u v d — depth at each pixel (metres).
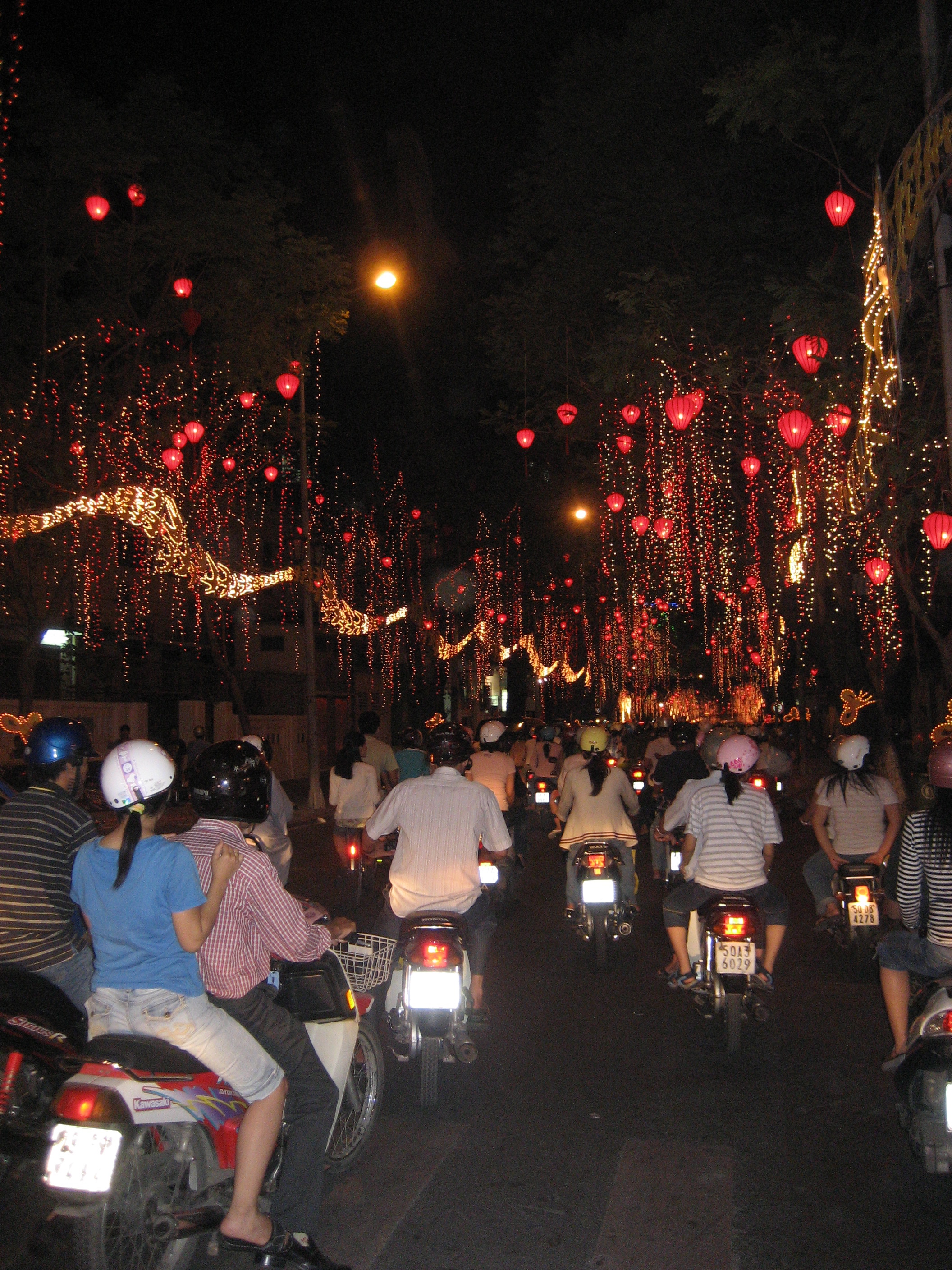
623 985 8.65
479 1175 4.96
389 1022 5.98
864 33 13.89
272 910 4.17
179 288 16.33
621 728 24.73
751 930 6.73
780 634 29.39
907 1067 4.76
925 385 14.22
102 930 3.84
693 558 28.31
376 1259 4.18
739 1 16.92
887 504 14.27
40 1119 4.14
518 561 36.09
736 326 15.93
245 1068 3.87
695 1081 6.29
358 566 38.19
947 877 5.07
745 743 7.29
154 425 21.00
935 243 8.75
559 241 20.02
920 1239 4.33
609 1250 4.24
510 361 21.66
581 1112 5.80
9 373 19.22
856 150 15.19
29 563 21.05
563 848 9.71
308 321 21.08
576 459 24.77
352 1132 5.00
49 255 19.30
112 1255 3.75
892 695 30.81
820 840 8.84
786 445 18.89
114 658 30.41
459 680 56.88
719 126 17.14
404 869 6.38
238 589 25.52
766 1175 4.96
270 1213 4.04
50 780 4.91
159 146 19.27
